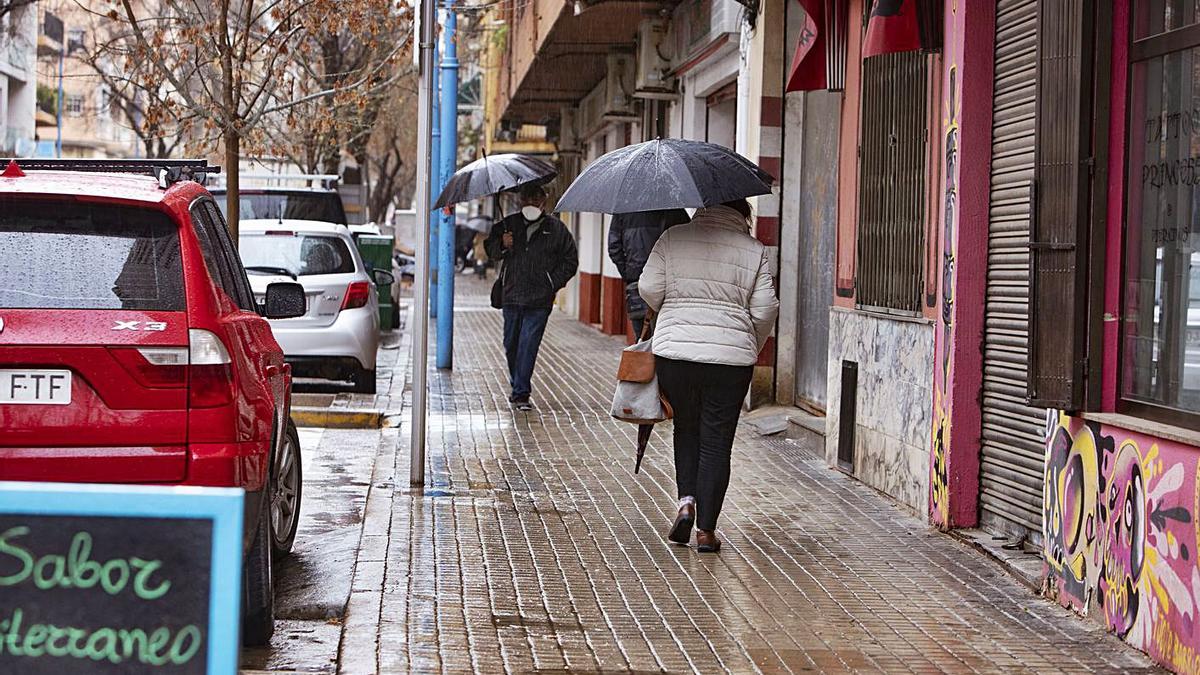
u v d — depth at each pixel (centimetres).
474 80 6056
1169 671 597
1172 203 620
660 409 827
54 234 563
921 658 623
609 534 877
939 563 809
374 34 1628
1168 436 597
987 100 854
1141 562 625
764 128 1430
